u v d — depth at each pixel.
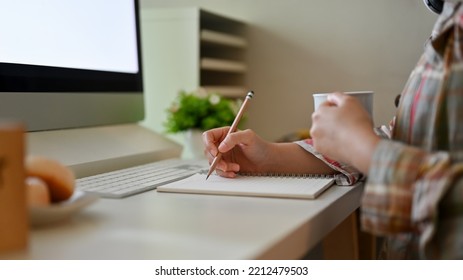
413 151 0.51
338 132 0.58
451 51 0.56
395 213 0.50
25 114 0.88
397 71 1.52
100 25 1.09
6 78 0.84
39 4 0.91
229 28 1.72
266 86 1.68
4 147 0.42
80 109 1.02
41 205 0.50
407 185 0.50
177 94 1.49
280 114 1.67
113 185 0.74
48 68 0.93
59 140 0.93
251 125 1.71
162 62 1.51
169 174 0.86
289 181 0.75
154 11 1.51
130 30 1.21
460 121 0.53
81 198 0.56
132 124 1.23
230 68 1.60
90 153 0.93
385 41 1.52
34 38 0.90
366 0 1.54
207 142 0.85
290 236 0.49
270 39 1.67
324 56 1.60
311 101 1.63
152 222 0.53
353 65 1.57
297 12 1.63
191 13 1.46
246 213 0.57
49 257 0.42
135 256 0.42
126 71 1.18
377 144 0.54
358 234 1.00
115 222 0.53
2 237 0.43
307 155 0.84
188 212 0.57
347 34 1.57
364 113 0.60
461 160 0.53
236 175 0.83
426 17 1.47
